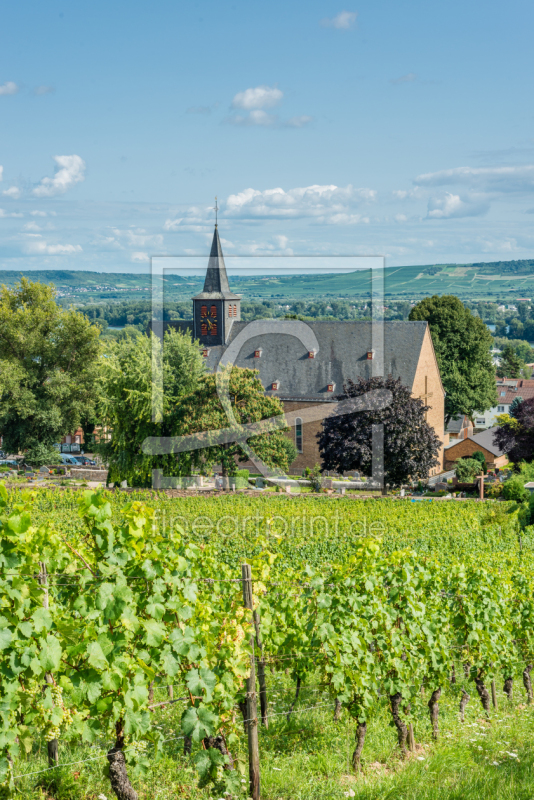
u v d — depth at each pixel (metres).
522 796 6.43
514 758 7.86
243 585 7.32
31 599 5.68
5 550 5.39
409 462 31.52
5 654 5.31
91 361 59.25
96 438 33.03
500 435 56.00
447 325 66.38
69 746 7.13
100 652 5.67
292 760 7.66
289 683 11.11
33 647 5.45
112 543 6.03
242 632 7.04
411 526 25.09
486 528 28.41
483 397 67.50
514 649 11.93
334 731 8.81
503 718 10.45
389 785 6.88
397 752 8.48
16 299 60.34
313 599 8.84
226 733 6.99
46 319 59.69
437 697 9.70
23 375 57.25
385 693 8.86
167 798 6.23
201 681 6.47
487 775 7.02
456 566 11.30
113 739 6.52
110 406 24.28
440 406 59.62
